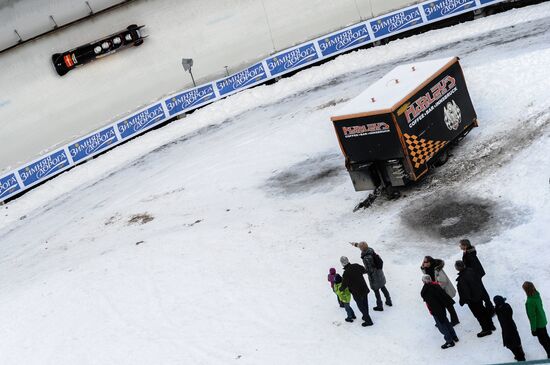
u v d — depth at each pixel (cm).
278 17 5378
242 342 2241
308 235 2780
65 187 4784
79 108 5525
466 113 2955
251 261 2722
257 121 4469
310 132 3878
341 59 4828
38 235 4094
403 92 2759
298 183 3325
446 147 2891
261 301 2433
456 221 2491
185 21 5475
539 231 2244
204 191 3681
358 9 5244
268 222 3005
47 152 5478
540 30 3897
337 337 2116
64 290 2989
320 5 5303
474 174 2733
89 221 3950
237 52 5447
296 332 2206
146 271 2916
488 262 2188
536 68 3278
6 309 2989
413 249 2422
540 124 2850
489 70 3428
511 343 1719
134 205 3897
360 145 2812
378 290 2147
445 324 1883
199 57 5494
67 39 5494
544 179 2491
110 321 2617
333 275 2169
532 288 1680
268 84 5041
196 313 2489
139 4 5475
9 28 5366
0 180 4953
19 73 5478
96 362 2372
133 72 5531
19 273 3572
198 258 2881
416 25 4681
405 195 2803
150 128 5109
